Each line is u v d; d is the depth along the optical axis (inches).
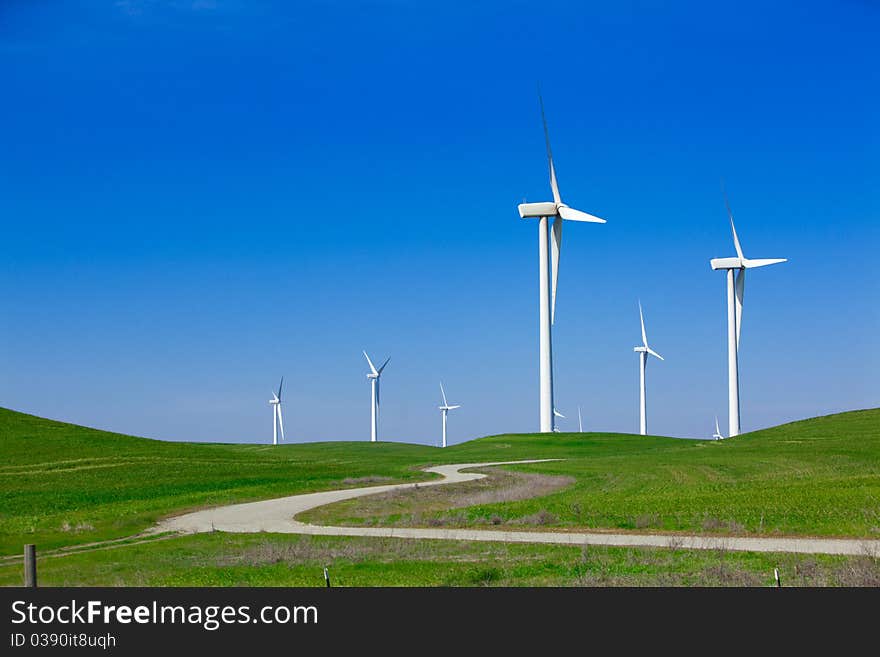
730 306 5029.5
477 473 3668.8
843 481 2443.4
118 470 3380.9
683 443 5669.3
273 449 7130.9
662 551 1370.6
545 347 4923.7
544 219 4672.7
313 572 1264.8
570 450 5369.1
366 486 3176.7
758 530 1605.6
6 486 2962.6
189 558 1483.8
